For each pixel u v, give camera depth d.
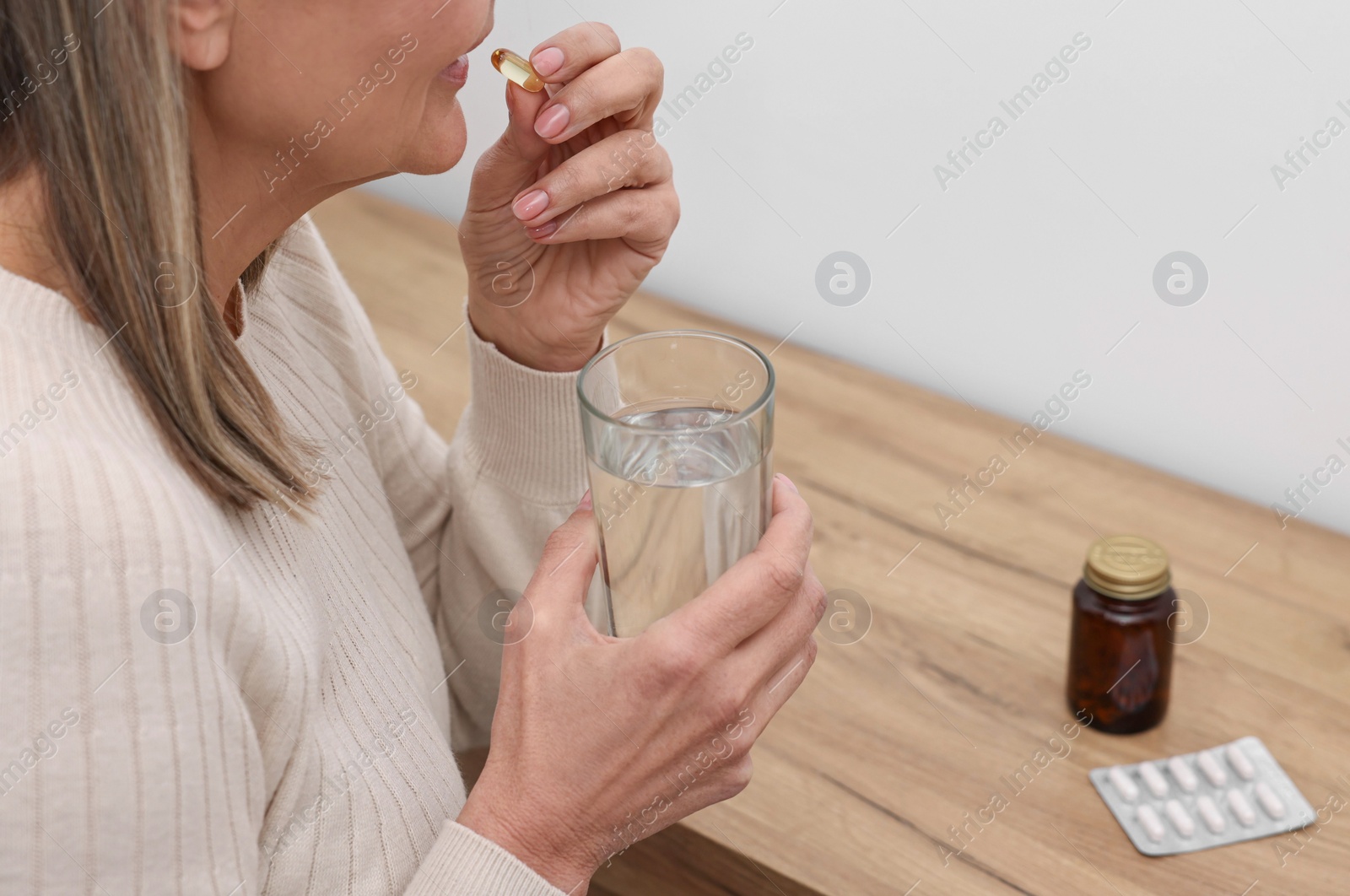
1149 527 1.06
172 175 0.53
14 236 0.52
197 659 0.51
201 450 0.58
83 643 0.48
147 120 0.51
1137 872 0.76
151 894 0.51
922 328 1.24
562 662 0.59
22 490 0.47
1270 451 1.08
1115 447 1.17
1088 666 0.85
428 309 1.36
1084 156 1.07
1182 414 1.12
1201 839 0.78
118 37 0.50
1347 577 0.99
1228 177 1.01
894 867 0.77
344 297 0.87
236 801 0.55
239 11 0.54
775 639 0.59
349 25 0.57
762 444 0.55
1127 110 1.03
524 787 0.59
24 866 0.48
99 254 0.53
